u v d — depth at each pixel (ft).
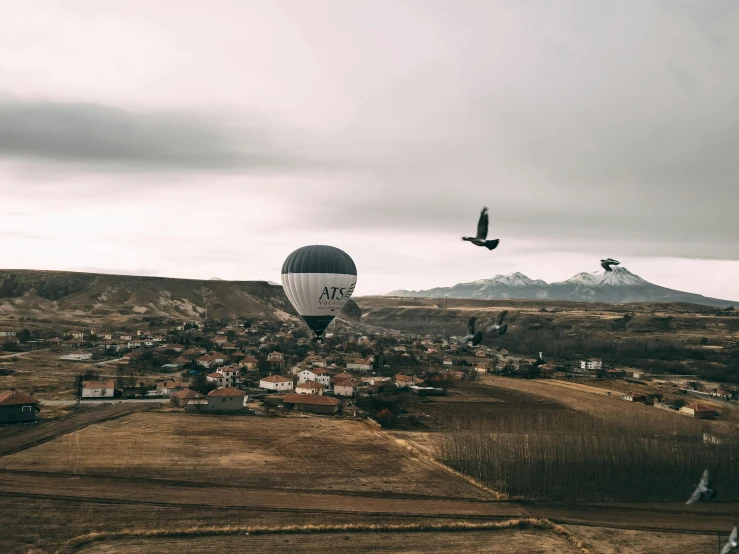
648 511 320.09
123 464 350.64
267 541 258.78
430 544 264.72
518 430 437.58
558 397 641.40
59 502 289.94
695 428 465.88
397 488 332.80
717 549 275.18
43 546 244.01
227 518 280.31
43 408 485.15
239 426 452.76
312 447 404.57
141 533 258.37
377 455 391.45
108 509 284.61
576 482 346.74
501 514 304.50
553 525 291.58
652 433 433.89
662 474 359.66
